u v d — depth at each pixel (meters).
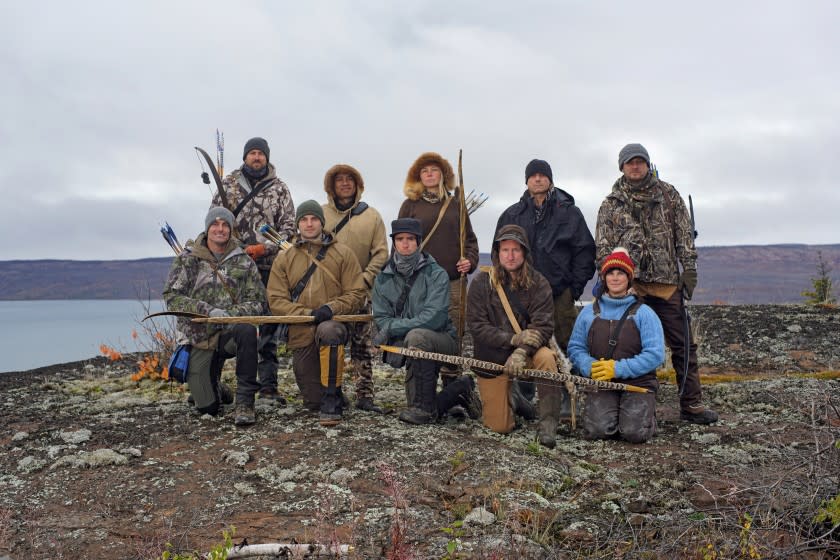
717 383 7.56
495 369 5.34
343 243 6.43
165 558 3.04
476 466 4.53
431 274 5.80
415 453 4.76
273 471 4.44
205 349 5.75
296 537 3.51
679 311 5.89
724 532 3.53
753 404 6.45
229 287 5.88
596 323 5.61
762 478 3.92
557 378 5.20
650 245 5.86
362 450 4.80
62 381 7.91
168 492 4.14
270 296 5.91
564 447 5.16
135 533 3.61
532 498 4.02
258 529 3.62
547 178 6.13
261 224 6.74
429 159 6.59
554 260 6.13
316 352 5.87
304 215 5.85
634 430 5.29
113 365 9.17
